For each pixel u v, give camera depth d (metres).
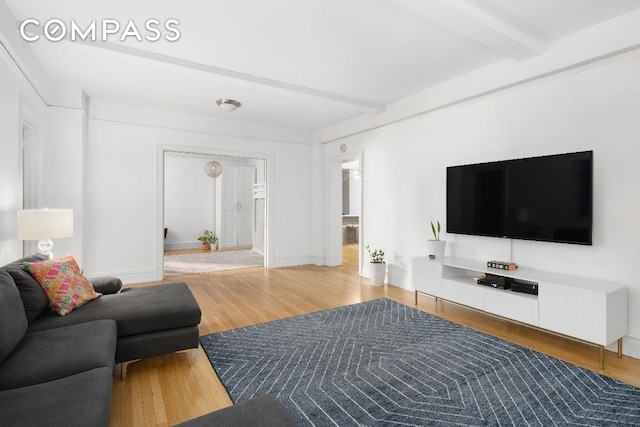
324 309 3.85
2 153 2.63
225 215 9.22
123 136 4.93
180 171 9.18
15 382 1.48
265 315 3.65
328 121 5.80
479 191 3.71
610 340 2.52
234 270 6.08
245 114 5.37
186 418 1.93
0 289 1.81
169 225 9.06
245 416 1.26
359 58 3.37
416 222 4.60
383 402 2.06
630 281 2.71
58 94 4.03
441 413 1.95
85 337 1.93
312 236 6.71
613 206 2.80
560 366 2.50
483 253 3.78
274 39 2.98
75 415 1.22
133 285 4.91
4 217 2.69
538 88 3.28
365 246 5.48
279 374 2.39
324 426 1.84
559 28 2.80
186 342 2.48
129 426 1.85
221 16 2.62
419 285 4.00
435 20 2.50
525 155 3.39
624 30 2.59
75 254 4.19
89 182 4.71
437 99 4.08
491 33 2.69
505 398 2.09
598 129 2.88
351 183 11.55
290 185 6.45
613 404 2.03
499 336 3.09
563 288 2.71
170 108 5.08
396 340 2.97
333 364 2.54
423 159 4.48
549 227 3.12
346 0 2.42
